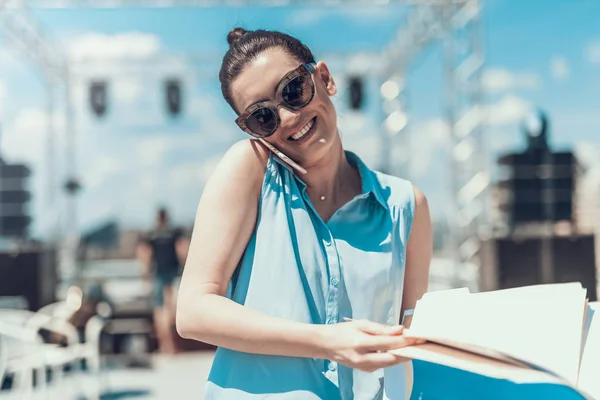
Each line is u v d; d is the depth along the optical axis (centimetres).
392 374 107
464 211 654
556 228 654
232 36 129
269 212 112
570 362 86
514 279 621
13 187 815
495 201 673
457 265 651
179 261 732
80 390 506
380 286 114
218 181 110
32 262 723
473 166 655
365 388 111
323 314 110
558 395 88
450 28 660
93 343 457
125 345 710
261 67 112
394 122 952
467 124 656
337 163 121
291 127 111
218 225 107
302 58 116
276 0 654
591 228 654
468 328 91
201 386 559
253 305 108
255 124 111
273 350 97
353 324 95
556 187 655
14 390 517
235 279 113
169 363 669
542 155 657
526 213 655
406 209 122
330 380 107
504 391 95
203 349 723
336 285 111
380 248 116
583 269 624
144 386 559
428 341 92
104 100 927
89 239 911
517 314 91
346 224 116
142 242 747
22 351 420
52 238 912
